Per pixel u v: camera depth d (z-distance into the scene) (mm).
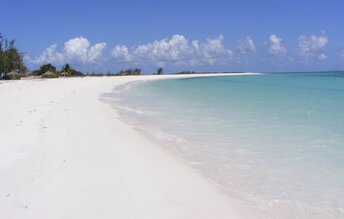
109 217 5613
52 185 6707
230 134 11742
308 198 6566
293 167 8203
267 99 23109
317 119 14422
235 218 5820
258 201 6477
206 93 29516
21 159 8086
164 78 79062
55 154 8664
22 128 11180
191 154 9438
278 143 10375
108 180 7207
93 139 10609
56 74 67938
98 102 21109
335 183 7203
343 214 5965
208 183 7332
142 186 7020
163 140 11008
